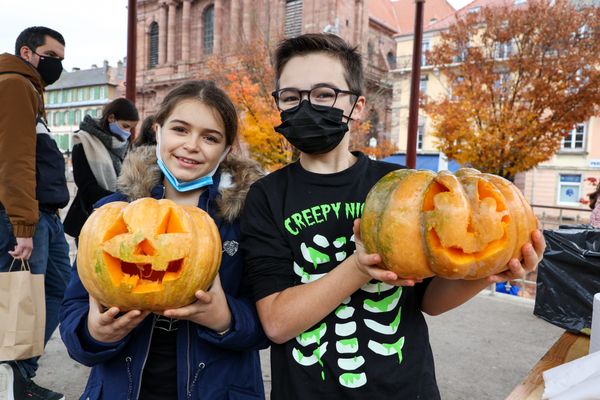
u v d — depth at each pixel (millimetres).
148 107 29922
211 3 26859
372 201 1341
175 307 1329
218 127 1669
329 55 1617
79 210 3520
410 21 36750
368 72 19219
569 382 1171
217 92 1711
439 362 3555
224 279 1692
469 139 12227
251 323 1554
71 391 2934
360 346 1477
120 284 1249
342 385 1432
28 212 2484
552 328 4312
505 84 11977
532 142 11844
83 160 3488
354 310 1519
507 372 3400
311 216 1597
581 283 2305
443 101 13578
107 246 1243
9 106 2430
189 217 1393
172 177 1702
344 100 1633
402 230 1237
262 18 21016
